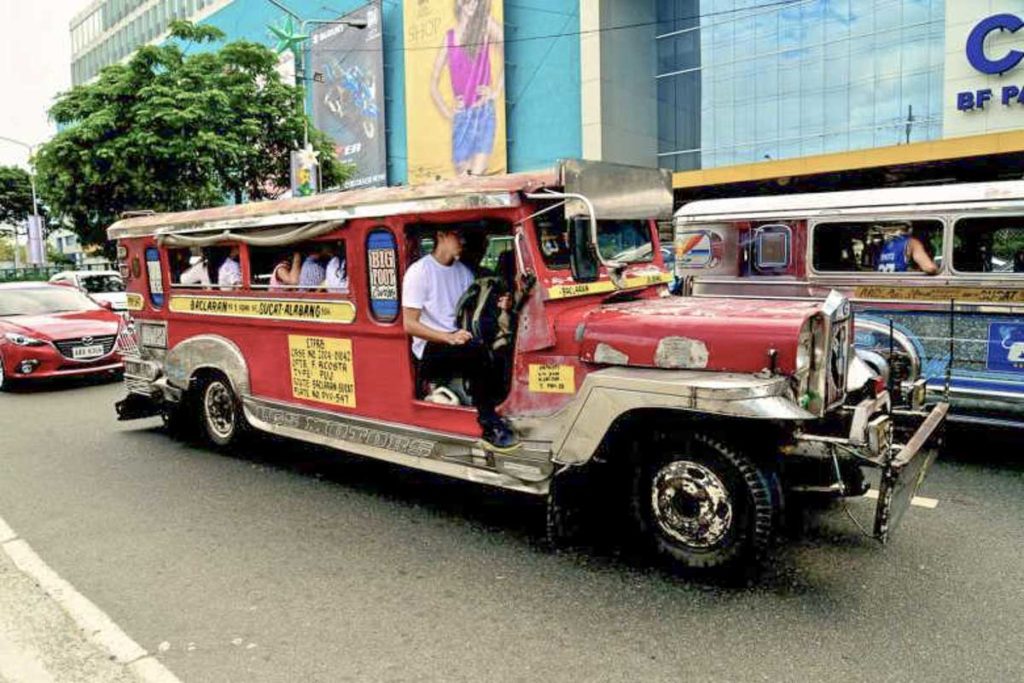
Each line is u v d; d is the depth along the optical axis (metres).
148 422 8.48
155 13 45.78
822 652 3.32
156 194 16.34
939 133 18.20
